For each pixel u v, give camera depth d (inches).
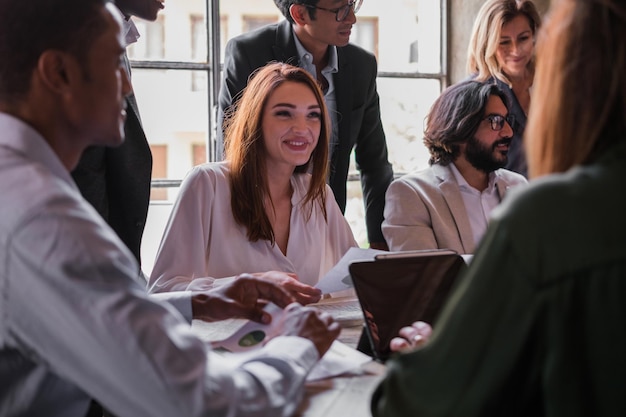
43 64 44.6
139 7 95.6
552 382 31.6
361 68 123.0
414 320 63.9
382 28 162.7
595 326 31.2
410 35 164.1
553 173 35.5
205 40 148.6
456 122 100.3
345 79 120.6
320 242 94.0
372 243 131.0
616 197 32.0
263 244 90.0
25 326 41.7
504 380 32.9
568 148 34.9
